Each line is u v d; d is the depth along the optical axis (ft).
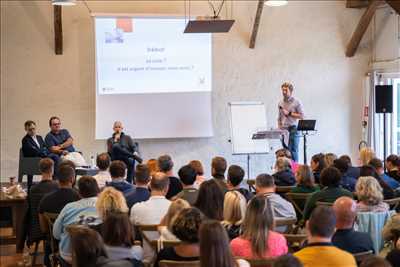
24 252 21.76
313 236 10.32
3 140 34.24
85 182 15.06
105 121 34.37
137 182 16.78
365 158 22.21
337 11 38.04
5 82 34.17
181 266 10.68
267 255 11.19
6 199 21.27
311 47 37.81
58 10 32.48
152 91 34.88
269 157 37.35
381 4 37.09
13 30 34.22
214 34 36.68
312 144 38.11
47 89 34.65
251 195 17.06
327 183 16.37
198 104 35.50
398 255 10.72
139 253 11.39
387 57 36.76
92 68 35.09
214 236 8.93
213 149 36.76
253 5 36.96
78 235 9.93
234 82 36.96
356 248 11.88
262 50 37.22
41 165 18.88
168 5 35.68
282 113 32.71
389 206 17.17
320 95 38.04
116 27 34.22
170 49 34.94
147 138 35.35
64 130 30.19
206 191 13.87
